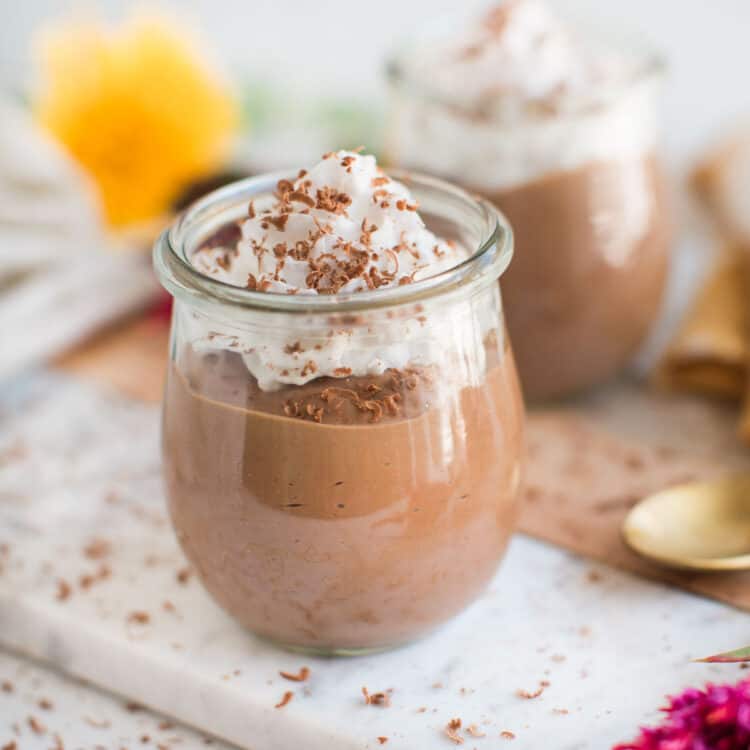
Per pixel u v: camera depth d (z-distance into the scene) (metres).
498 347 0.42
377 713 0.41
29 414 0.53
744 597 0.44
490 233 0.41
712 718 0.40
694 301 0.54
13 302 0.55
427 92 0.50
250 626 0.43
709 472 0.49
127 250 0.58
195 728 0.43
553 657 0.43
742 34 0.70
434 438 0.40
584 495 0.48
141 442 0.51
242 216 0.43
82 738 0.43
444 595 0.42
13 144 0.58
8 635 0.46
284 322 0.39
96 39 0.66
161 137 0.66
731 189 0.59
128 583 0.46
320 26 0.80
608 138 0.50
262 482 0.40
